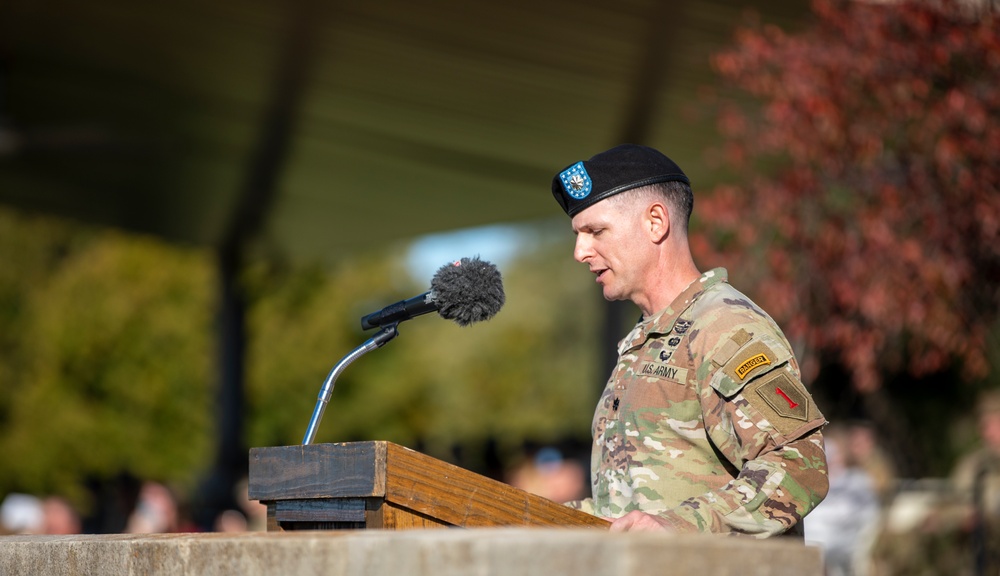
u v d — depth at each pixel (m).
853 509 16.62
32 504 25.39
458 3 14.13
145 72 17.89
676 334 6.38
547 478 19.70
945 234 14.05
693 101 16.66
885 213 14.10
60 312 37.06
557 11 14.13
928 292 14.37
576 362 60.66
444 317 6.21
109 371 36.75
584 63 15.80
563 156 20.34
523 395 59.25
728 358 6.05
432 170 22.05
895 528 16.53
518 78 16.72
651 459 6.23
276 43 16.17
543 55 15.72
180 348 36.97
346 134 20.19
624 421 6.38
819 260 14.63
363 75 17.19
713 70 15.37
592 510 6.64
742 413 5.93
